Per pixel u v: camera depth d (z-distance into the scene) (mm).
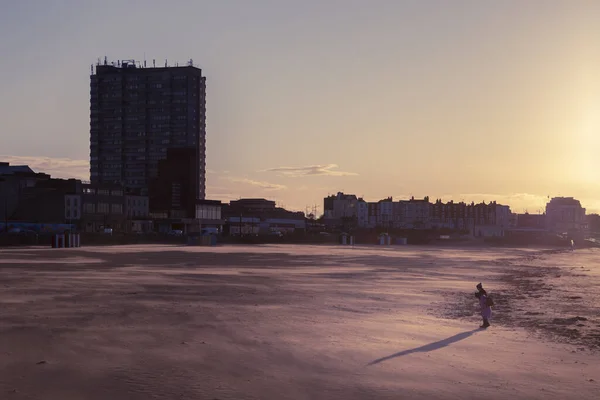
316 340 25953
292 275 66312
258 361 21516
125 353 22297
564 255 162500
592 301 45250
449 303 42375
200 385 18062
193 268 74812
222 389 17688
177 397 16766
